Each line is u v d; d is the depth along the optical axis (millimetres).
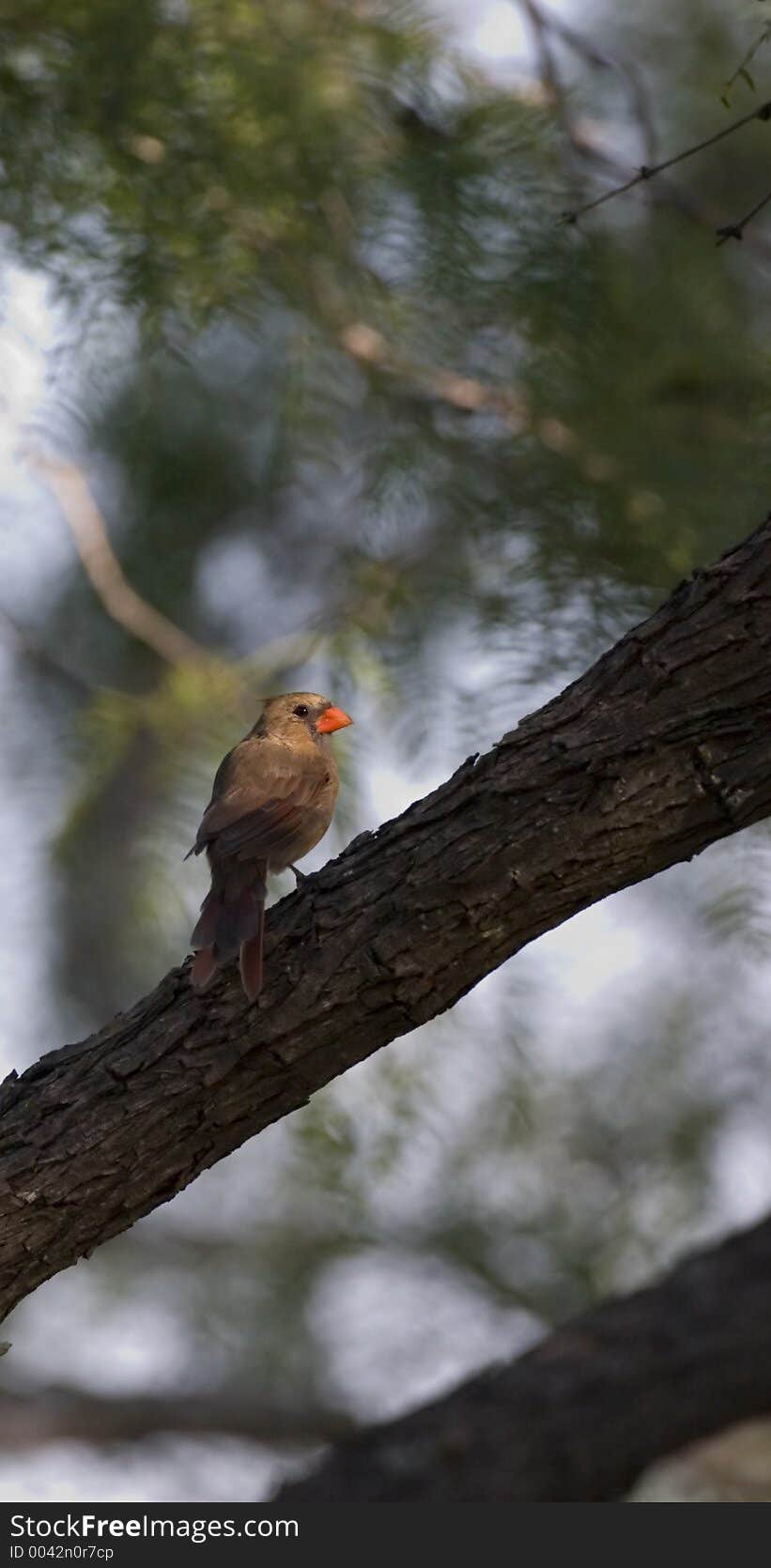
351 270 10086
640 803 6520
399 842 6906
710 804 6492
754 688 6445
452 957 6770
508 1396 11117
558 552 9914
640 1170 13227
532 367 10219
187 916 10078
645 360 10539
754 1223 11617
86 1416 16078
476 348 10562
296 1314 15031
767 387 10406
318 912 6934
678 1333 11102
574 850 6574
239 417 11883
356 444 10641
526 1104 10883
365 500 10359
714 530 9969
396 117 10328
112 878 10617
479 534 10336
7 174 9883
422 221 9953
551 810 6602
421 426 10352
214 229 9820
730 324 10734
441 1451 10922
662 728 6500
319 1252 14773
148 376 10703
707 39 11797
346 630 9992
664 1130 13094
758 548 6539
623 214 11000
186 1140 7059
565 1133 13109
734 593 6500
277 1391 15922
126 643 12891
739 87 11508
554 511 10125
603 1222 13500
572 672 9617
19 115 9914
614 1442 10914
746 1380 10898
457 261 9914
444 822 6809
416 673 9898
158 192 9805
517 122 10125
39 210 9930
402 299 10188
